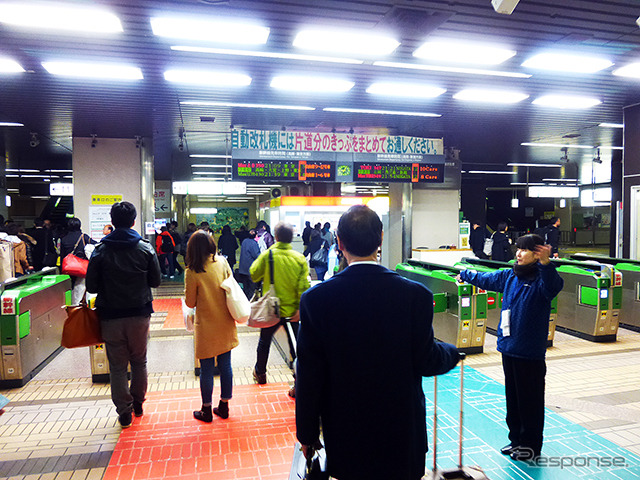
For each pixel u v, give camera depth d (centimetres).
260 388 493
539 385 328
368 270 180
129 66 605
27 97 749
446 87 714
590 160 1661
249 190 2681
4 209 1400
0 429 394
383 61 595
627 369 557
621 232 870
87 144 1056
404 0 430
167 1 427
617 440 369
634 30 501
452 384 503
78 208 1056
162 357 630
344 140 984
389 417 172
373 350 172
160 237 1400
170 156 1508
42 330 588
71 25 479
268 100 782
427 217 1377
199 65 604
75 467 330
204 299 395
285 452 351
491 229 3475
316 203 1580
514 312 329
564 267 773
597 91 741
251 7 442
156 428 393
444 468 313
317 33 504
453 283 640
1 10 443
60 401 464
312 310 174
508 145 1303
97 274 371
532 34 511
